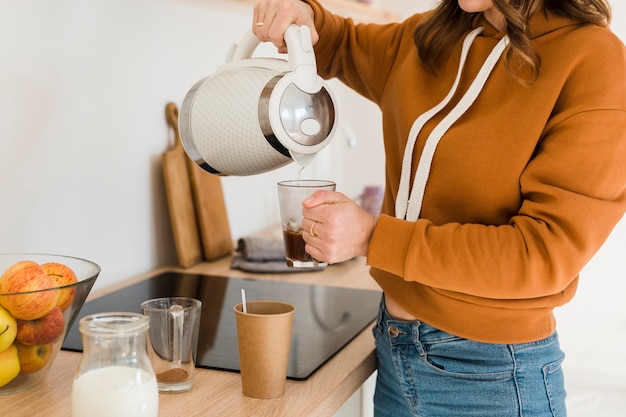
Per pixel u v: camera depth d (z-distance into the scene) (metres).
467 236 1.14
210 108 1.22
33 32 1.53
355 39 1.57
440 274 1.15
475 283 1.14
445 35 1.32
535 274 1.12
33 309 1.09
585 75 1.15
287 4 1.26
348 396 1.29
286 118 1.15
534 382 1.26
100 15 1.71
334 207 1.15
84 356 0.97
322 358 1.33
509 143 1.19
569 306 2.75
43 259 1.34
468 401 1.28
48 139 1.60
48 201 1.62
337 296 1.77
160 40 1.93
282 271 2.00
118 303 1.65
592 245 1.12
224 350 1.36
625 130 1.12
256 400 1.15
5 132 1.50
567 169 1.12
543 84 1.18
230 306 1.66
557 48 1.19
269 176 2.53
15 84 1.50
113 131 1.79
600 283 2.71
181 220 1.99
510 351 1.24
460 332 1.25
